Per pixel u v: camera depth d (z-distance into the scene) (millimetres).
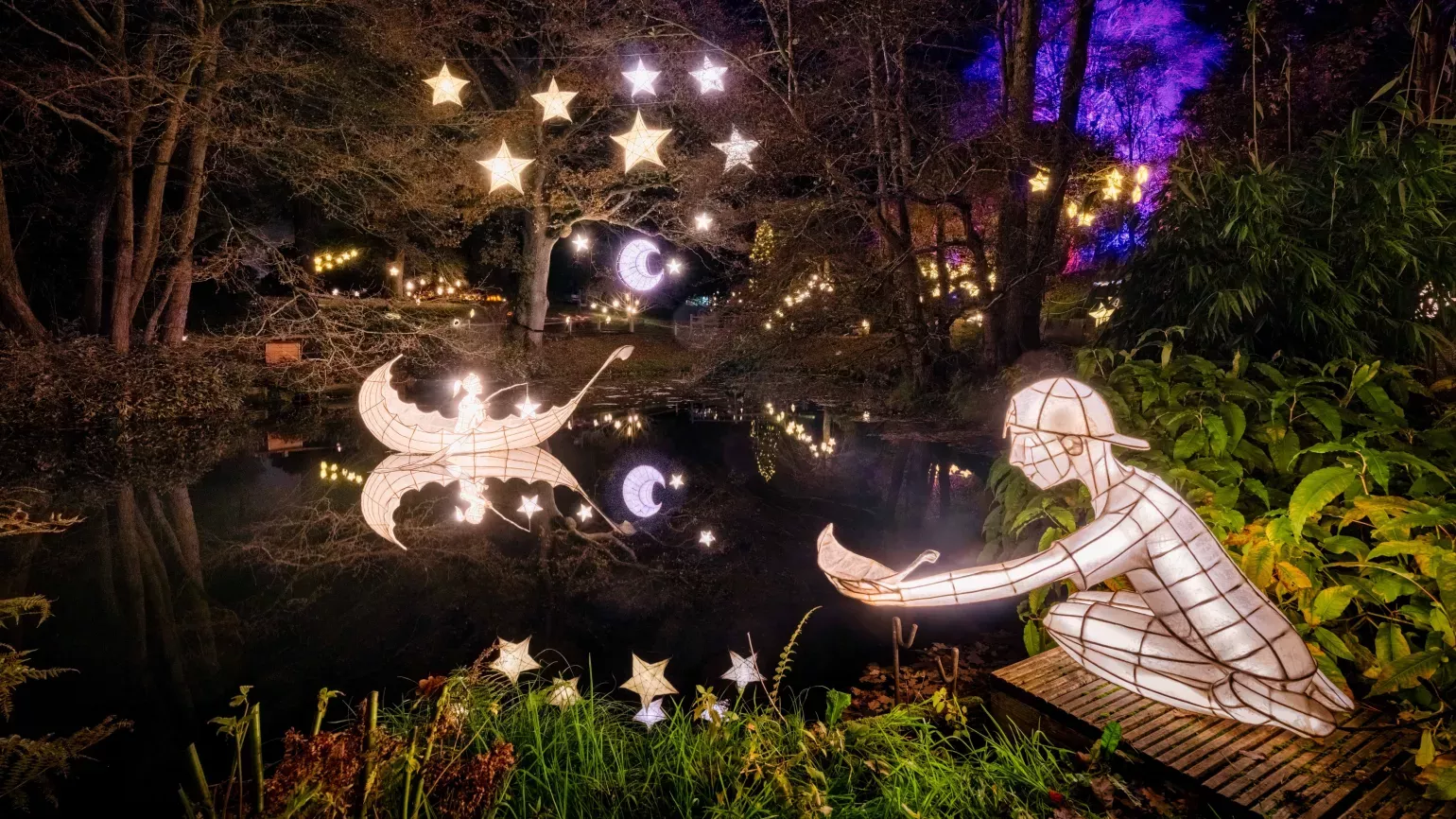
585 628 5758
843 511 8820
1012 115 13016
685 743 3367
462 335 18234
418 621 5945
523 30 17172
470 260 27734
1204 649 2730
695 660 5156
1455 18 6062
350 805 2359
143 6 14789
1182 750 3090
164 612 6172
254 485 10125
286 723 4496
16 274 13914
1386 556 3637
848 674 4754
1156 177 13984
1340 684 3262
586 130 18844
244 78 14961
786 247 16625
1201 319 5355
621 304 26406
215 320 21969
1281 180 5273
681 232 18656
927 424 13328
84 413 13016
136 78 13906
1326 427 3961
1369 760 2984
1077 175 13578
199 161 15305
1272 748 3084
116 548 7707
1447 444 3957
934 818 2895
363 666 5227
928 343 14695
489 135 16922
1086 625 2996
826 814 2783
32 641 5605
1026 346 13586
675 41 15023
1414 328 4961
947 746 3447
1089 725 3322
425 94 15758
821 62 14344
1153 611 2781
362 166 15797
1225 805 2822
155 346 15016
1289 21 15516
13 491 9578
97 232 14797
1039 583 2711
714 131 15203
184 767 4031
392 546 7777
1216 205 5508
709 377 18938
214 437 13086
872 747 3398
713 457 11758
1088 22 12602
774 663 4996
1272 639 2680
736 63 13867
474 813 2609
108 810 3672
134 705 4719
